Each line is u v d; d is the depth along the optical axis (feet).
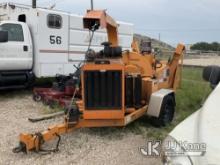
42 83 39.04
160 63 28.19
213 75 14.10
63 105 28.78
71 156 18.16
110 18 22.63
